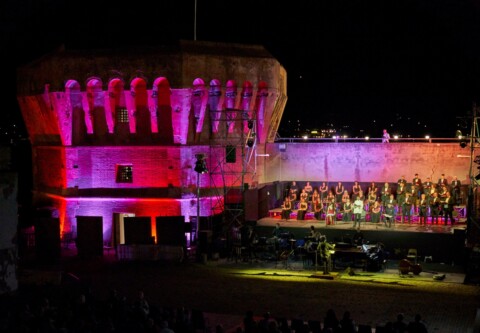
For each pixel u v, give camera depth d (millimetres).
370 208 39156
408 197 38938
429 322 23484
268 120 44250
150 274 33062
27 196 56500
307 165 45344
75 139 42750
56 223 37406
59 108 42000
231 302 26859
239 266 34875
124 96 41781
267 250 35938
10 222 26109
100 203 42500
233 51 41969
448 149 42312
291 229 37562
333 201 39156
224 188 39562
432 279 31047
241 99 42438
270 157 45875
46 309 18328
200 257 36156
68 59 41219
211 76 40531
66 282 28750
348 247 33375
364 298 27281
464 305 25984
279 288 29391
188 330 17750
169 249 36406
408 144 43156
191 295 28172
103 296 27828
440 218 39125
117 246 37406
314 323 18375
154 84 40156
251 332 17047
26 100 44188
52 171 44125
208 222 39281
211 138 42281
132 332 16625
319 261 34219
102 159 42531
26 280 28641
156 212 41625
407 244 35531
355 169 44406
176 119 40719
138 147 41844
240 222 38125
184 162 41250
